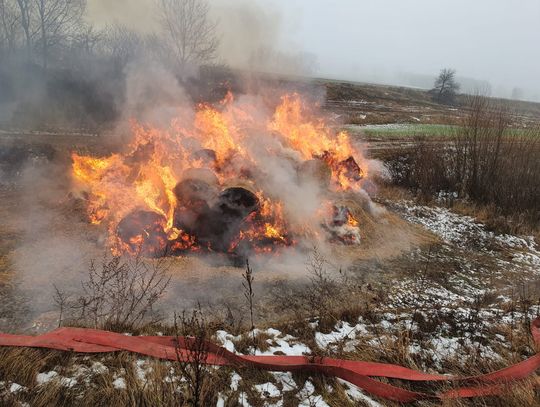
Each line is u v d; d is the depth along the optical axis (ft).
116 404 8.61
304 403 9.39
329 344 12.00
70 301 13.07
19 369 9.28
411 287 17.58
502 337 13.09
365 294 16.17
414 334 13.03
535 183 31.96
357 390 10.05
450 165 38.06
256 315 13.70
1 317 11.96
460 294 17.58
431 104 140.26
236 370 10.21
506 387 9.89
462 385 10.28
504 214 31.17
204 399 8.94
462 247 23.91
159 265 15.90
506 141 35.19
